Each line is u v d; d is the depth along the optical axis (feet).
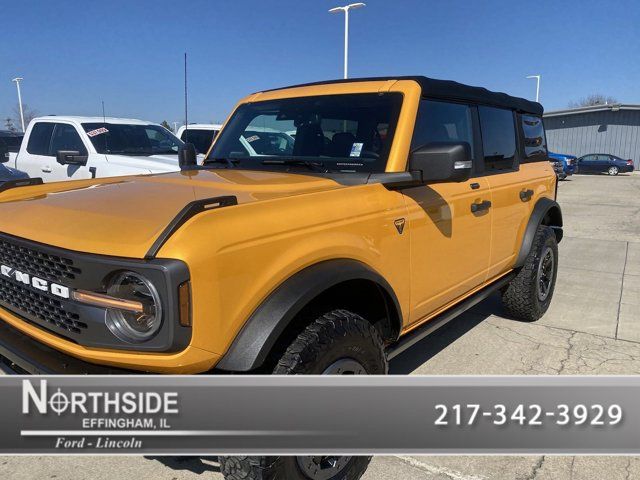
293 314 6.76
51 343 7.06
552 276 16.80
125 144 26.71
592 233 34.12
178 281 5.96
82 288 6.53
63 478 8.87
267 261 6.82
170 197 7.74
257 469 6.91
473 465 9.27
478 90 12.35
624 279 22.06
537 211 15.24
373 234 8.54
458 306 11.94
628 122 131.75
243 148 11.79
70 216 7.31
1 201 9.00
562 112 137.59
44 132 28.02
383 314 9.05
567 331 15.74
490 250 12.81
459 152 8.69
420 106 10.21
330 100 10.88
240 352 6.49
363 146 9.86
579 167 116.16
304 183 8.95
